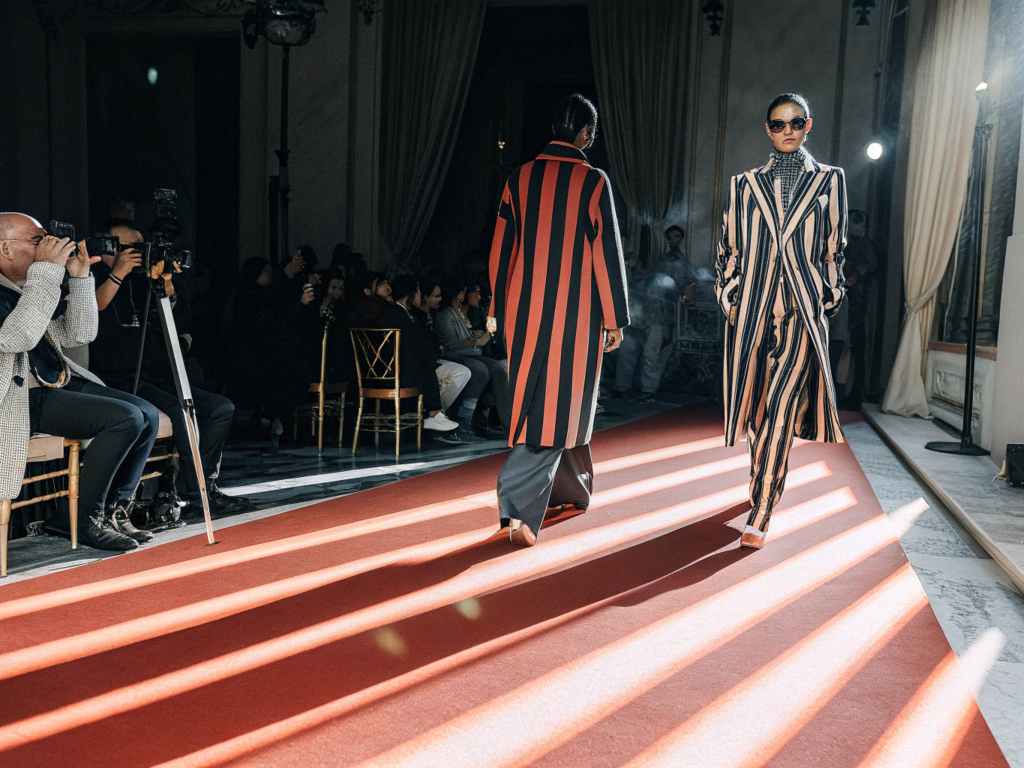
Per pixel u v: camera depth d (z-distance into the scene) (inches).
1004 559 120.5
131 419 128.9
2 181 441.7
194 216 454.9
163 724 76.4
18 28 436.8
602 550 132.3
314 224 423.5
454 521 150.0
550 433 132.0
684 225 393.4
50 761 70.1
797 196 128.6
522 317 134.1
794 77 379.9
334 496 170.6
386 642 95.2
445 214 458.3
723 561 126.4
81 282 128.0
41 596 110.0
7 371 116.4
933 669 89.0
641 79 390.6
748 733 75.5
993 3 225.8
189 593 111.3
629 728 76.2
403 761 70.4
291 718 77.7
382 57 414.9
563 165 134.2
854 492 175.5
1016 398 179.0
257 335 227.1
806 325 128.6
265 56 424.2
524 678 86.4
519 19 458.6
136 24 432.1
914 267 272.8
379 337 217.3
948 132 252.2
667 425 284.4
